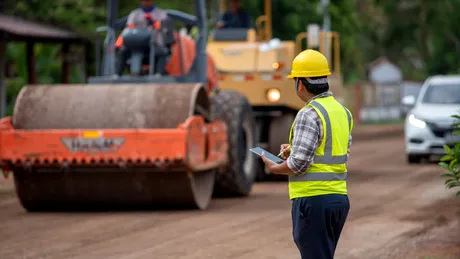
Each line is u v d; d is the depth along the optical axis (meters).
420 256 13.54
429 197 20.62
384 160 32.03
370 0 91.12
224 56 25.00
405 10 89.75
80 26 33.88
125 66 19.69
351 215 17.78
